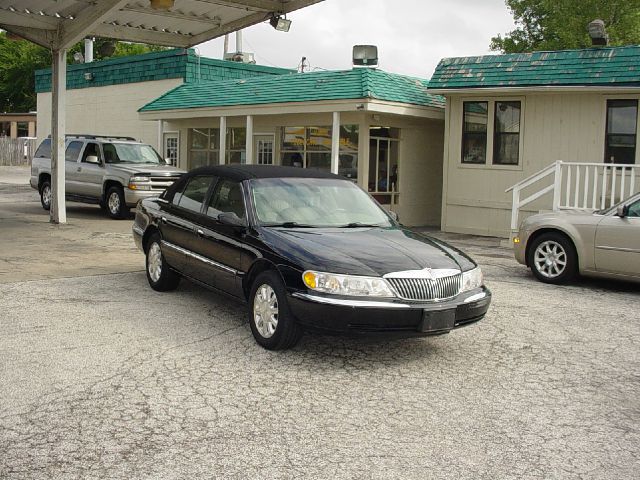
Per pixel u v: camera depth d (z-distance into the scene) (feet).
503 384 19.12
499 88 52.75
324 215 24.20
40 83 100.89
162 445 14.49
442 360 21.17
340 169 59.67
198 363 19.94
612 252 31.86
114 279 31.68
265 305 21.34
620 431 15.99
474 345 22.93
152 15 50.72
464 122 56.85
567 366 20.90
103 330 23.02
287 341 20.83
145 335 22.57
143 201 30.50
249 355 20.84
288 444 14.74
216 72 79.77
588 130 51.26
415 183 63.26
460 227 57.31
